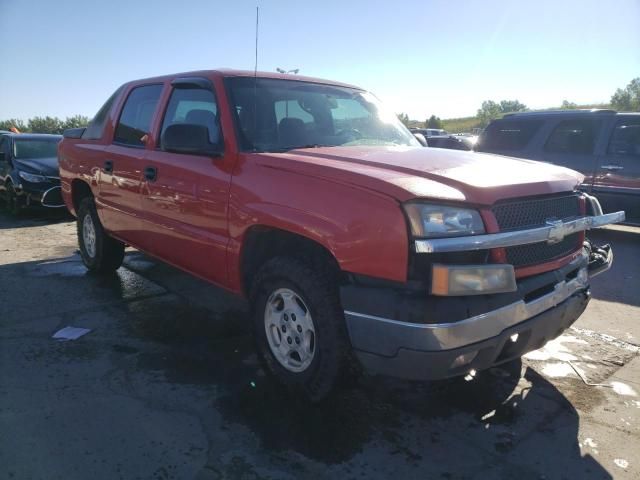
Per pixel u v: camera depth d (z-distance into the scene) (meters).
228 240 3.44
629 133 7.94
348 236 2.66
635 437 2.91
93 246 5.70
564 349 4.10
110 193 4.93
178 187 3.85
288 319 3.18
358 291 2.64
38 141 10.62
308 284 2.91
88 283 5.48
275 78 4.06
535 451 2.77
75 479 2.45
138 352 3.83
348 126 4.11
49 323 4.34
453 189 2.64
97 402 3.12
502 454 2.75
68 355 3.75
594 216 3.31
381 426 2.97
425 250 2.43
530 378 3.59
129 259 6.51
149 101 4.60
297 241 3.10
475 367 2.69
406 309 2.48
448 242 2.45
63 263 6.29
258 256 3.47
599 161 8.09
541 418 3.09
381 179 2.64
